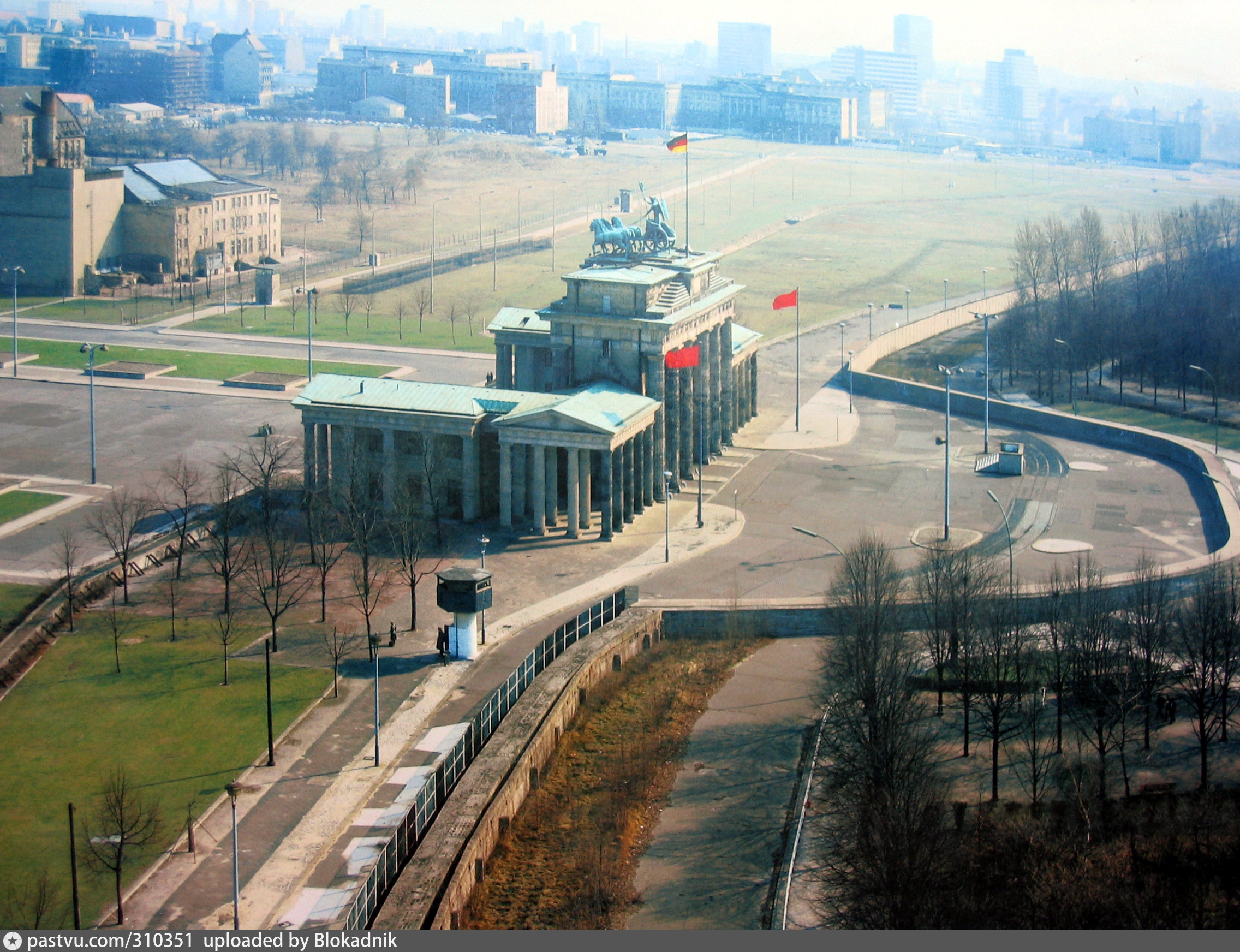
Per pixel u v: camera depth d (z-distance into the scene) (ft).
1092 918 393.70
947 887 406.21
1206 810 456.04
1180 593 646.74
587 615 612.70
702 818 478.18
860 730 495.00
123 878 425.28
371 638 568.41
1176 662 564.30
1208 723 523.29
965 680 508.53
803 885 432.25
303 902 417.49
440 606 602.03
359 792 480.23
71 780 482.28
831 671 554.87
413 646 603.26
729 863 449.48
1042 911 397.39
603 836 462.19
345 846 447.42
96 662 581.12
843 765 495.00
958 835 442.91
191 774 488.44
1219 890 410.93
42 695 549.95
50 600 636.48
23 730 520.01
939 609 574.56
